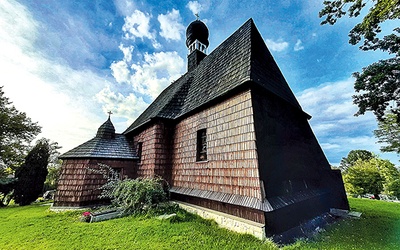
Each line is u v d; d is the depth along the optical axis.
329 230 5.98
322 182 8.65
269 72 7.40
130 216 6.71
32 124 17.88
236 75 6.43
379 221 7.16
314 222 6.61
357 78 6.96
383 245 4.53
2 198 12.83
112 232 5.00
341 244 4.58
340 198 8.73
